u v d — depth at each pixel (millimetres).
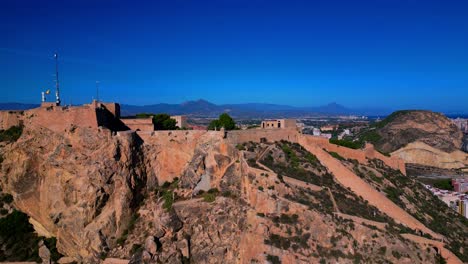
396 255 70062
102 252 83625
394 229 77375
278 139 105062
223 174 90688
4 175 101062
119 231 87000
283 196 77750
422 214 93125
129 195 90312
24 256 91125
